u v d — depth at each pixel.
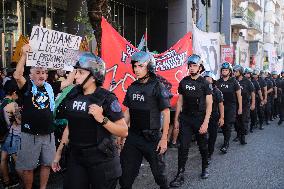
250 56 34.53
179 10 16.44
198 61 5.39
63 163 5.31
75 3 11.27
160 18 18.66
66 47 4.60
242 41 31.27
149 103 3.99
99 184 3.12
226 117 7.82
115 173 3.18
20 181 5.18
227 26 25.08
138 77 4.08
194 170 6.30
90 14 6.58
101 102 3.06
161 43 18.73
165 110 4.00
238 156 7.48
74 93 3.17
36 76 4.36
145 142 4.02
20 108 4.74
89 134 3.07
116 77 5.61
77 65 3.09
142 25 17.83
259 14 39.03
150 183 5.45
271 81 12.80
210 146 6.95
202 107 5.42
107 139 3.10
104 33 5.54
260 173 6.16
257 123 12.30
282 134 10.53
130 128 4.11
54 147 4.52
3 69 8.78
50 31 4.38
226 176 5.95
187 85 5.44
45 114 4.35
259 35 39.47
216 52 8.71
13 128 4.81
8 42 9.54
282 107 12.95
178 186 5.35
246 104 9.21
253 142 9.16
